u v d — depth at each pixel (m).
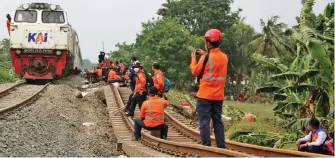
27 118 12.80
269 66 17.16
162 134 11.45
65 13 26.19
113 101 19.23
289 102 15.56
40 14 25.69
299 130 13.97
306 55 15.90
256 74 49.00
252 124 16.95
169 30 54.72
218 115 7.98
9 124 11.17
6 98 18.14
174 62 52.03
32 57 25.41
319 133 8.48
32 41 25.28
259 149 8.03
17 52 25.17
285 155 7.37
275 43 40.22
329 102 14.09
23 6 25.66
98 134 13.83
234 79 59.16
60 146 9.77
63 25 25.69
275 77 15.84
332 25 15.54
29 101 16.69
